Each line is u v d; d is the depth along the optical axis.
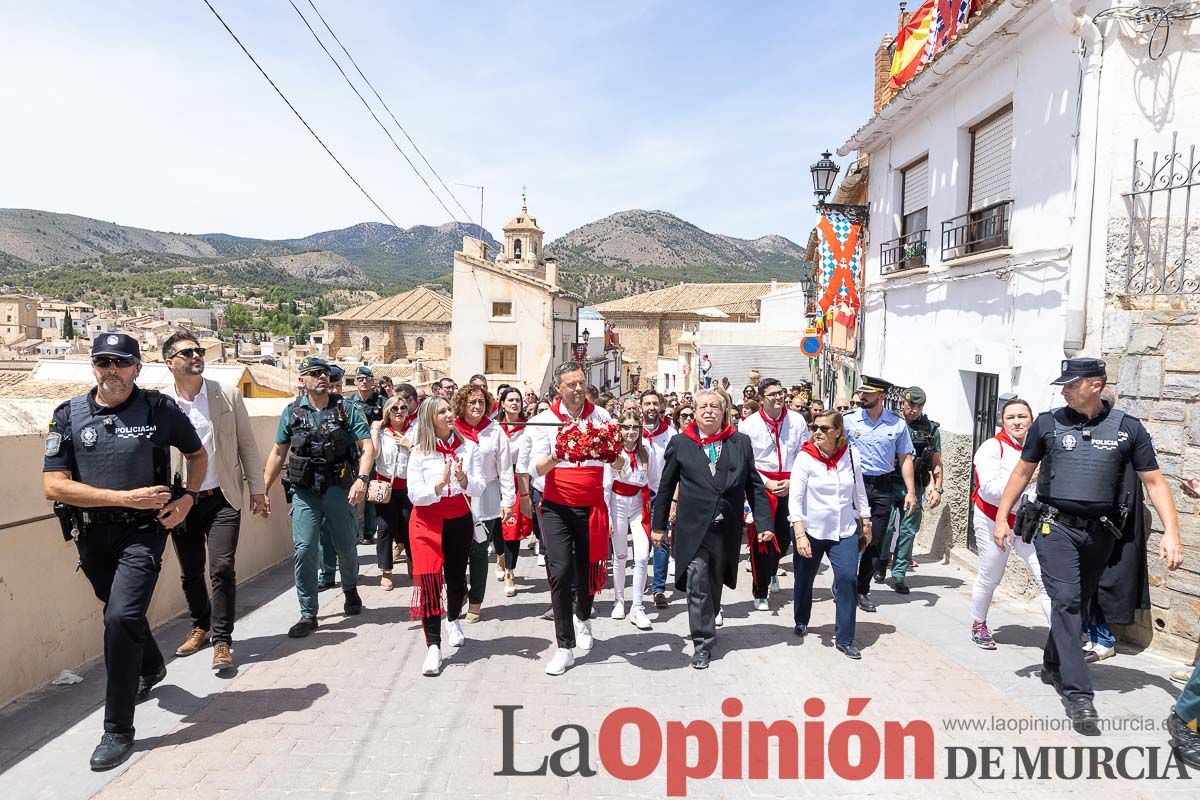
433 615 4.99
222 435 5.03
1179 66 5.45
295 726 4.08
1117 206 5.59
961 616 6.27
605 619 6.33
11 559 4.23
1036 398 6.61
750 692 4.65
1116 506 4.29
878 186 11.47
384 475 7.04
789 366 26.48
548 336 34.62
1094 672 4.89
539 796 3.42
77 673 4.71
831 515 5.38
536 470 5.04
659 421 7.25
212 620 4.89
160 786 3.44
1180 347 5.12
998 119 7.81
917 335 9.75
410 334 59.84
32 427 4.56
